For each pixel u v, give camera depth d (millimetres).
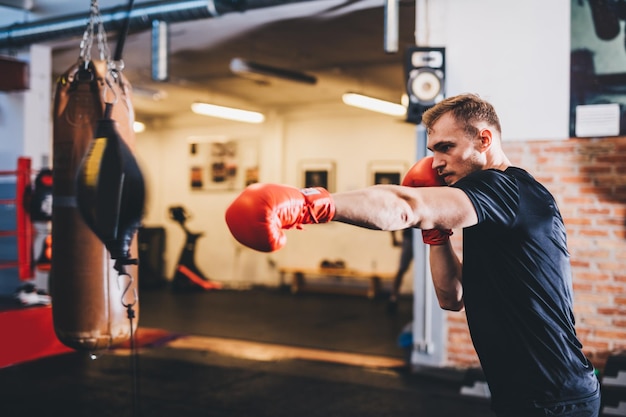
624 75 4430
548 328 1638
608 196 4508
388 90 9586
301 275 10570
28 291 5266
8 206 6762
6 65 6492
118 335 2980
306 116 10797
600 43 4492
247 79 9000
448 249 1965
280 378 5078
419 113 4762
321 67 8336
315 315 8094
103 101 2824
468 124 1707
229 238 11414
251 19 6352
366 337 6641
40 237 6566
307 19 6324
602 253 4527
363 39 6973
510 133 4762
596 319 4551
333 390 4742
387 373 5215
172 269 11852
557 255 1672
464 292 1725
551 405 1630
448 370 5004
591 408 1676
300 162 10836
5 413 4184
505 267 1644
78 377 5086
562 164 4625
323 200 1306
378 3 5805
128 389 4758
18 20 7043
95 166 2193
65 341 2949
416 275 5117
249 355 5836
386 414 4203
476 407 4363
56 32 6258
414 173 1949
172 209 11000
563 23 4598
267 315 8070
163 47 5855
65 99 2896
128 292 2992
